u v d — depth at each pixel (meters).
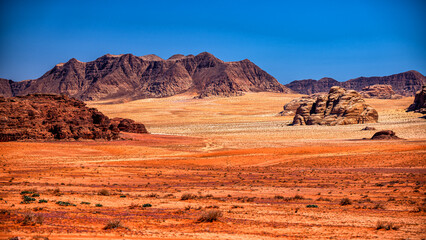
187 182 52.91
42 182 48.28
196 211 29.02
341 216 27.64
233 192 42.38
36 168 64.06
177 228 22.44
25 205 28.27
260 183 51.75
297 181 53.22
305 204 34.12
